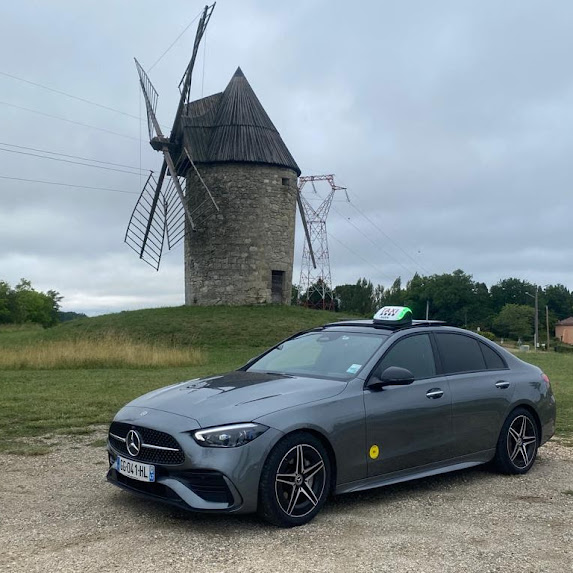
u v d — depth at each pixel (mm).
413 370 6406
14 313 104500
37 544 4629
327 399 5523
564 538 4918
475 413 6680
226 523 5148
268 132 44062
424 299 112438
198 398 5477
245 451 4914
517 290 136875
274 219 43188
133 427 5336
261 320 37719
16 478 6539
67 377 17078
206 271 42531
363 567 4270
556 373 21938
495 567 4312
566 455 8164
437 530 5070
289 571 4176
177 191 42281
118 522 5145
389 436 5863
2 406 11102
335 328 7078
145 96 45219
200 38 40438
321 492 5305
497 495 6188
